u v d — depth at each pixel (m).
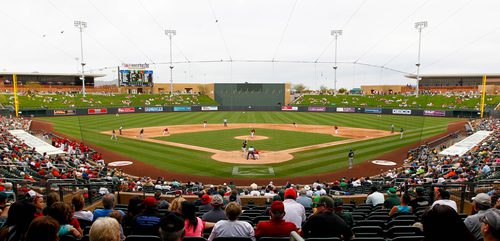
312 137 43.59
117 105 85.50
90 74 115.38
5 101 72.81
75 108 73.75
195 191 17.97
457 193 12.84
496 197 7.32
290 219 7.38
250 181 23.81
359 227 7.06
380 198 11.95
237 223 5.96
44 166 21.89
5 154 22.12
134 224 5.94
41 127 51.94
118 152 33.25
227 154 32.44
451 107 79.56
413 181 17.22
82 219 7.02
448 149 28.00
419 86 123.44
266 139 41.75
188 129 51.31
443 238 2.92
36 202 7.07
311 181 23.97
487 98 82.19
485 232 3.16
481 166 21.08
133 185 19.91
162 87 120.94
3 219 6.48
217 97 108.62
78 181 16.91
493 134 35.47
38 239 3.49
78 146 34.00
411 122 62.75
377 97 98.25
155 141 39.62
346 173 26.09
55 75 110.81
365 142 39.84
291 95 126.88
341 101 97.56
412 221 7.59
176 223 3.86
